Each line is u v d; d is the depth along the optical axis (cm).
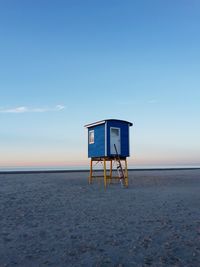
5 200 1802
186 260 769
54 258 794
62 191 2292
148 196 2020
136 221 1226
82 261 771
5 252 844
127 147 2747
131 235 1008
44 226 1142
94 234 1023
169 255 807
